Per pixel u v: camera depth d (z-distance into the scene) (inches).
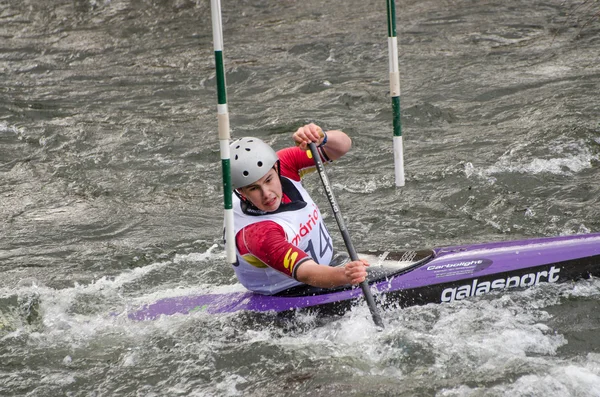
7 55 1951.3
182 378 606.2
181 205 1032.2
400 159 738.2
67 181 1134.4
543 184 986.7
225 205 624.4
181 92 1587.1
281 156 681.0
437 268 686.5
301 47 1857.8
